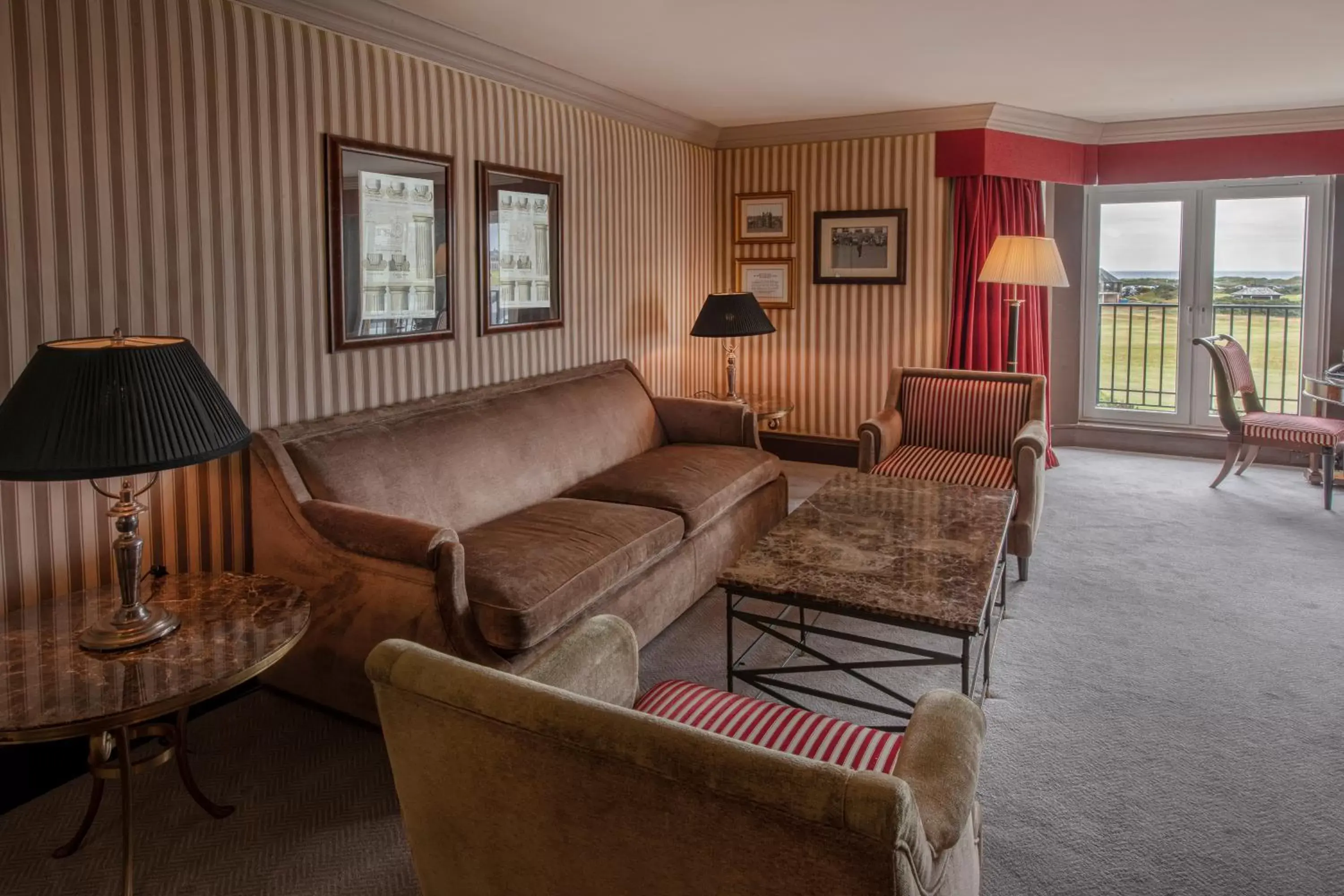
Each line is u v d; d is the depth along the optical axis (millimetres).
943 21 3445
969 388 4469
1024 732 2564
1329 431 4688
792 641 2461
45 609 2150
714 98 4801
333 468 2787
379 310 3291
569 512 3246
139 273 2518
